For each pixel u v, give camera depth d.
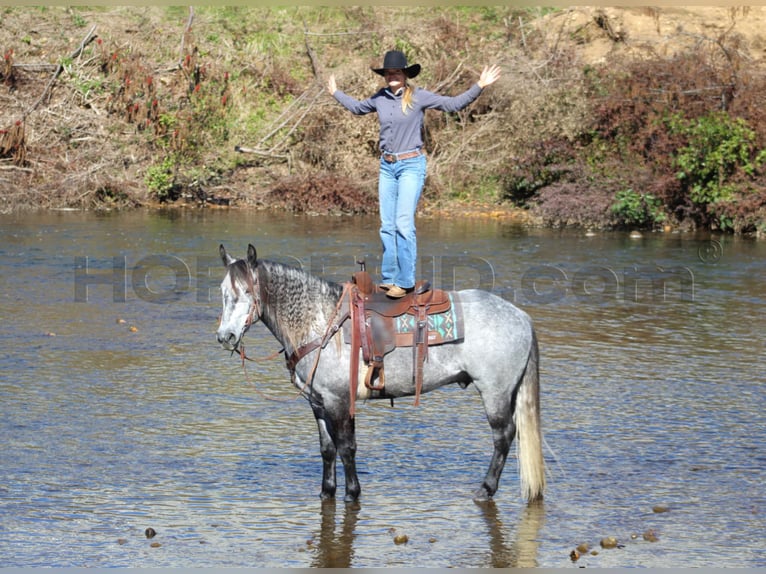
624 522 7.37
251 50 28.33
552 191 23.75
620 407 10.23
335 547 6.91
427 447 9.09
